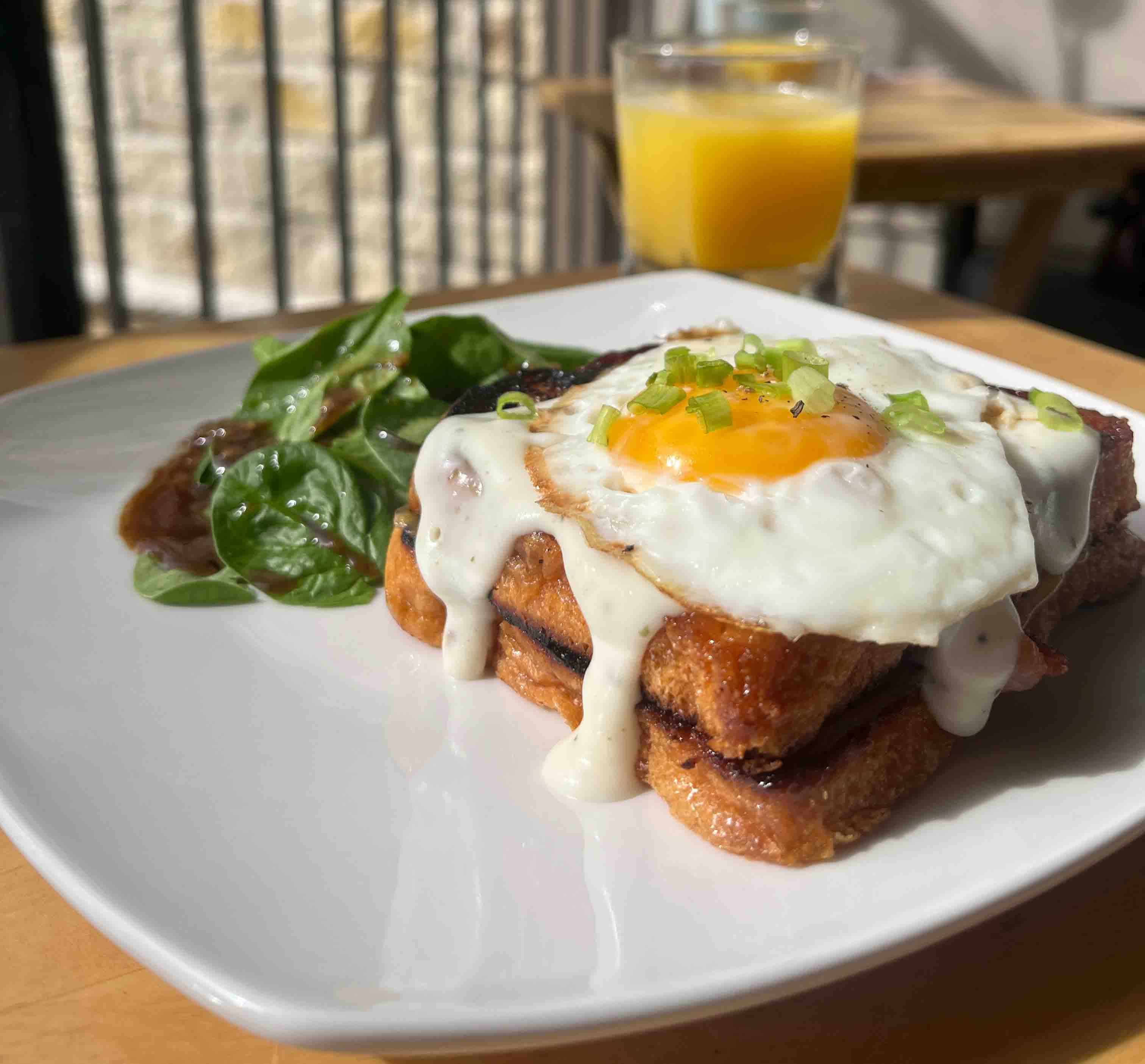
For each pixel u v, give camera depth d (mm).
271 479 225
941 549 161
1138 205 688
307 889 144
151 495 238
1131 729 176
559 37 781
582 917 142
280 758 171
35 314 512
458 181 810
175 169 769
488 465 189
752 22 592
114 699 180
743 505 165
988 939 151
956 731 171
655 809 167
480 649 195
